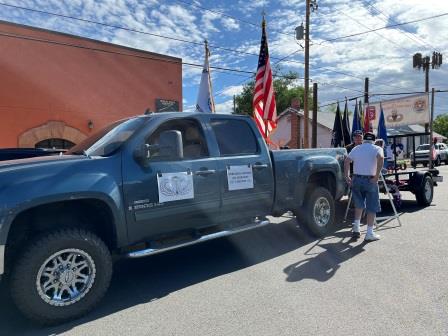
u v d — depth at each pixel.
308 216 6.14
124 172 3.92
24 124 12.92
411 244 5.74
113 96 15.04
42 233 3.51
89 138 4.77
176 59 16.92
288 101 54.19
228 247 5.89
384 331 3.17
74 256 3.60
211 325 3.39
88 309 3.66
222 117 5.07
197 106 10.65
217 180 4.69
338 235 6.47
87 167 3.71
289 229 6.93
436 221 7.37
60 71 13.66
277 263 5.03
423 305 3.63
